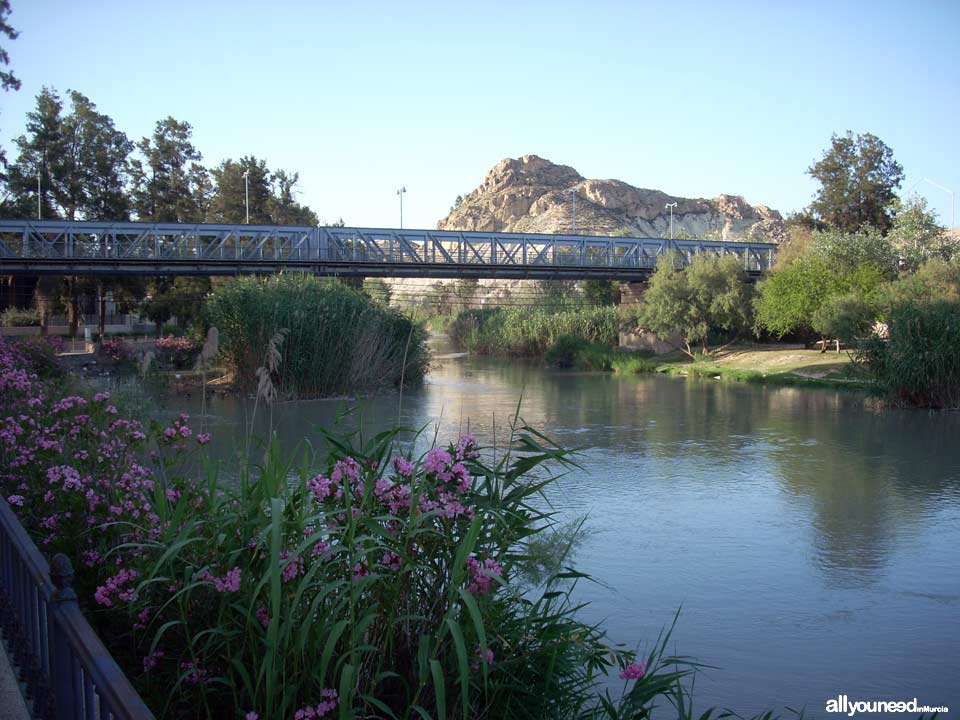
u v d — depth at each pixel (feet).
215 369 101.19
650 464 52.37
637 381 123.54
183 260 142.72
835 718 19.92
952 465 52.37
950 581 30.01
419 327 109.81
